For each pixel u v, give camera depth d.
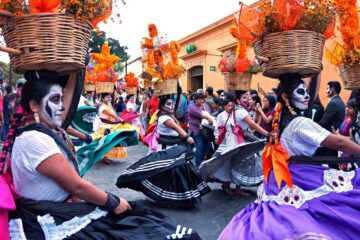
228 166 5.36
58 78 2.35
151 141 5.13
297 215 2.40
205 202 5.15
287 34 2.51
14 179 2.02
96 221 2.06
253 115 7.21
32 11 1.94
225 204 5.05
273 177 2.69
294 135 2.64
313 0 2.50
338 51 3.20
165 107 5.01
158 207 4.89
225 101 5.46
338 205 2.44
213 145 7.17
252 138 5.34
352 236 2.32
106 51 8.01
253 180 5.27
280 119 2.77
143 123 12.09
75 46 1.95
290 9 2.48
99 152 5.77
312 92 2.99
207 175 5.02
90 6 2.00
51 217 1.97
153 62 5.04
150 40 5.00
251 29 2.68
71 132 4.23
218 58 15.01
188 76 17.83
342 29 3.06
